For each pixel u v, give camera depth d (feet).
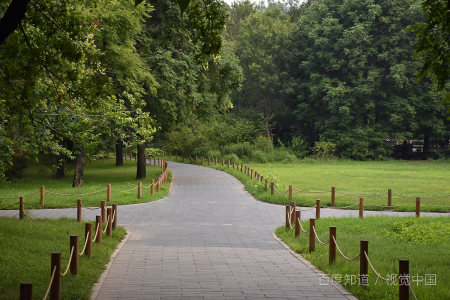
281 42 181.78
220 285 23.66
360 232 39.88
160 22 82.23
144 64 74.02
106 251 31.60
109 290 22.56
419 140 193.26
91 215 50.90
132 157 190.90
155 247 34.78
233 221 48.78
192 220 49.19
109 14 58.90
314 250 32.09
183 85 79.00
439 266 27.43
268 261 29.94
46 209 55.42
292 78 181.88
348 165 142.41
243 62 184.75
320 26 169.99
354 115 174.60
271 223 47.67
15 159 89.35
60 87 38.45
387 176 101.09
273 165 141.38
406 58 165.99
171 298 21.20
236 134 175.11
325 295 21.97
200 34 24.16
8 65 27.37
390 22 160.76
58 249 31.40
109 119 51.60
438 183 85.30
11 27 23.15
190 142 163.32
